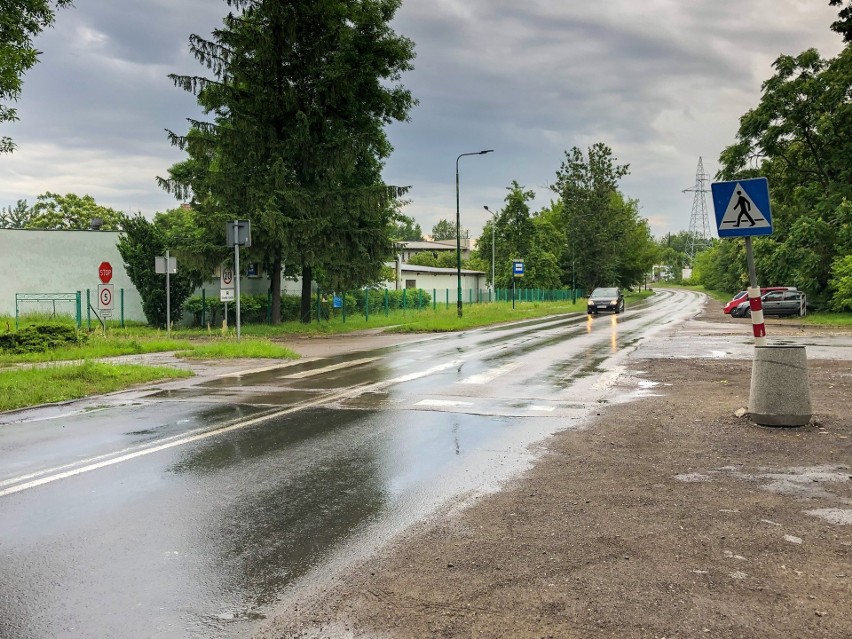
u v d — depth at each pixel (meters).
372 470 6.08
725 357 15.36
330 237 27.80
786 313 35.38
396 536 4.40
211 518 4.82
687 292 115.25
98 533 4.52
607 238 83.94
